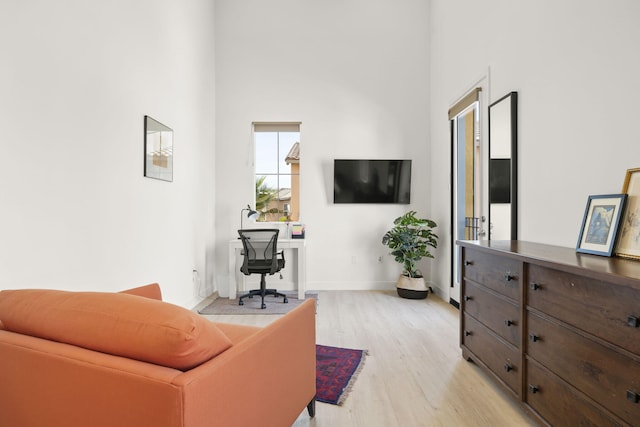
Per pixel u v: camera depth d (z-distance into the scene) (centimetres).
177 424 95
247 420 127
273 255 448
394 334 333
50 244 203
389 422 192
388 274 529
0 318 136
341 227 529
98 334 113
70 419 111
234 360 118
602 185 199
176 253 383
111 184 262
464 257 272
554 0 240
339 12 530
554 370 168
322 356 278
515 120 287
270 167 540
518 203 285
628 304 128
